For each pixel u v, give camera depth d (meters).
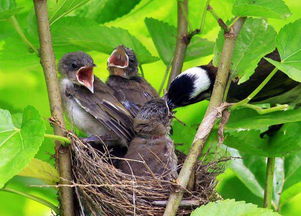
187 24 9.82
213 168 8.90
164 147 9.29
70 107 9.52
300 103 11.60
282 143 8.84
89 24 9.59
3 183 6.10
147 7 11.38
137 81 10.92
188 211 8.24
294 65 6.90
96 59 11.66
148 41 12.32
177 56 9.86
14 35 9.80
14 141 6.38
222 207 6.86
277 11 6.90
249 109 8.39
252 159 9.99
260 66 11.17
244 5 6.87
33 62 10.47
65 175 7.33
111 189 8.47
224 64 7.21
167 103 10.73
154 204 8.42
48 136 6.90
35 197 7.48
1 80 11.47
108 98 9.56
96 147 9.62
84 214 8.41
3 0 7.47
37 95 11.52
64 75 9.61
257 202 10.38
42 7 7.19
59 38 9.52
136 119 9.49
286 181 9.76
